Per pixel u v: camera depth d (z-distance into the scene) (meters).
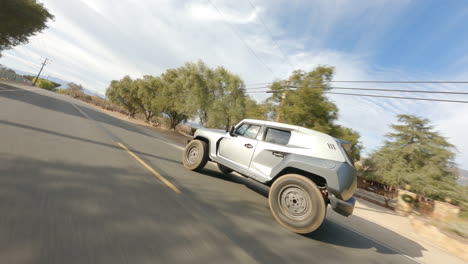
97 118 16.33
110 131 10.56
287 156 4.03
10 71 49.22
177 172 5.39
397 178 17.72
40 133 5.94
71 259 1.66
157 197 3.38
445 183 15.53
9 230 1.83
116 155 5.60
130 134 11.80
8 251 1.60
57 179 3.14
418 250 4.76
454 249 5.44
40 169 3.36
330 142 3.88
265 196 5.45
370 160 21.28
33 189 2.66
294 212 3.56
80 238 1.95
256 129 4.97
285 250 2.83
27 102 13.09
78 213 2.37
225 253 2.33
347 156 3.81
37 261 1.57
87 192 2.94
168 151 9.09
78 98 73.75
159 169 5.21
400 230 6.71
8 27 24.67
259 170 4.47
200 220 2.97
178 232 2.50
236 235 2.83
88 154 4.97
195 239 2.45
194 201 3.63
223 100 20.80
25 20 24.62
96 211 2.50
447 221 6.69
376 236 5.01
